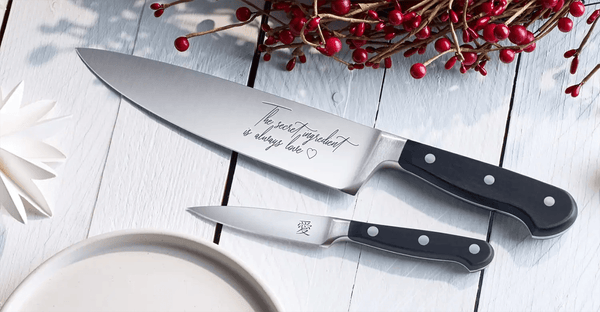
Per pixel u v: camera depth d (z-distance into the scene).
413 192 0.85
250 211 0.81
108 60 0.85
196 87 0.84
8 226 0.80
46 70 0.86
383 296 0.81
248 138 0.82
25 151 0.76
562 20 0.74
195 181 0.84
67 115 0.83
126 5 0.89
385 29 0.81
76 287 0.76
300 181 0.85
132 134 0.84
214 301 0.78
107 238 0.76
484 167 0.81
